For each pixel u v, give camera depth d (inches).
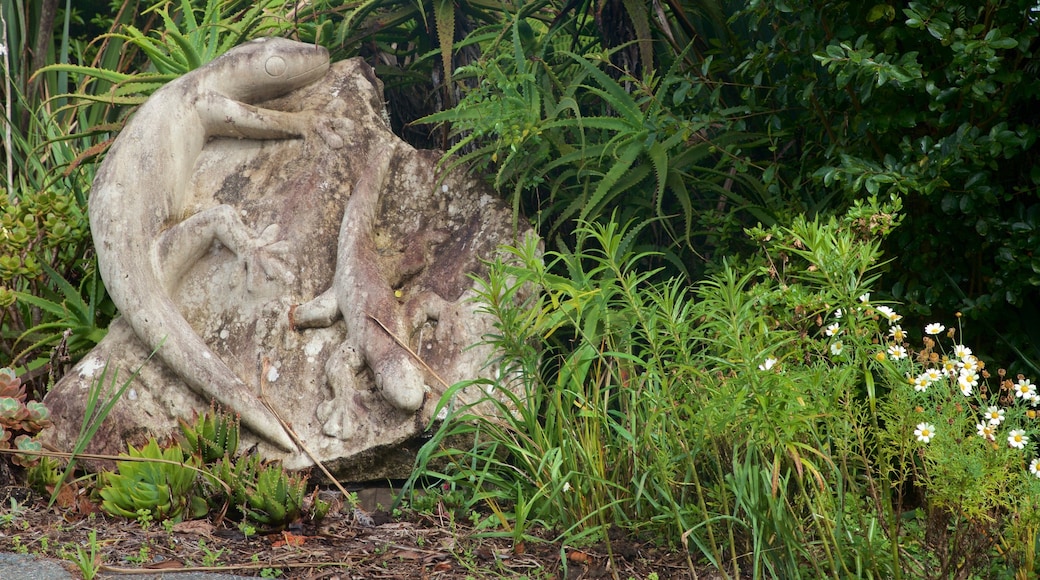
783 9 182.4
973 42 157.8
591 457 159.3
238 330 198.5
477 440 167.3
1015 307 179.6
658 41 231.5
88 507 165.6
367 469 184.2
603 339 181.2
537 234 201.6
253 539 156.9
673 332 151.3
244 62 217.2
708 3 216.1
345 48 258.4
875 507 151.1
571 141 227.6
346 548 154.6
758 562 139.6
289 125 216.2
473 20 264.2
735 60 211.6
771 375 130.6
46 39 312.5
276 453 185.5
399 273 202.8
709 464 152.3
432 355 191.6
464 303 195.2
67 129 306.2
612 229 158.6
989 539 139.9
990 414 134.4
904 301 182.1
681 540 149.0
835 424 144.3
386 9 261.6
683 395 157.0
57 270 229.8
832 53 167.3
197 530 158.6
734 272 192.9
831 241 143.1
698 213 213.3
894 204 156.1
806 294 155.9
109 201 201.2
